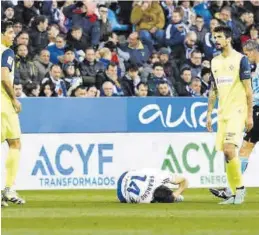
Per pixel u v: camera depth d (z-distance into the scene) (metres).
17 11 54.12
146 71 53.31
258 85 39.41
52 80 50.69
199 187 45.47
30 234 26.22
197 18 56.56
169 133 45.53
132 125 45.31
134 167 45.22
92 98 44.94
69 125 44.81
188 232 26.48
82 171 45.03
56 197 39.75
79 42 54.31
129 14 58.09
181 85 53.19
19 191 43.53
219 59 34.97
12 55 33.84
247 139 39.97
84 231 26.78
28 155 44.50
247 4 58.94
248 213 31.36
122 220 29.25
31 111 44.41
